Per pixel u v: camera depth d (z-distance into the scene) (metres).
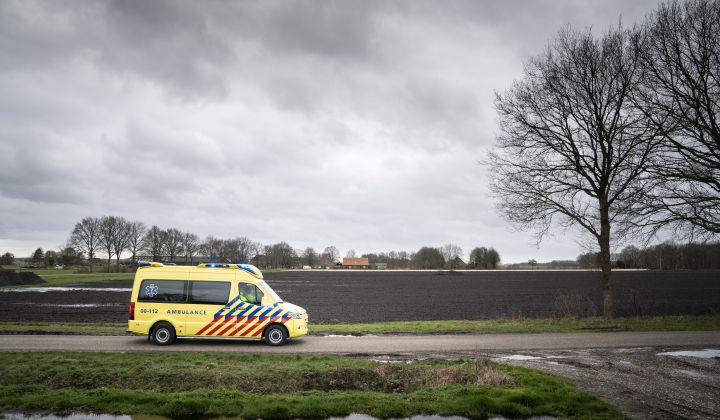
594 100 23.81
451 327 21.47
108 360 12.38
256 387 10.64
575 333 19.62
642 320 23.67
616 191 23.30
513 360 13.80
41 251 151.25
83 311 30.09
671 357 14.44
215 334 16.11
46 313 28.78
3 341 15.99
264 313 16.23
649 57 22.25
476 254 183.88
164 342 16.02
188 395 9.77
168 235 135.75
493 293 56.12
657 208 21.31
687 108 21.45
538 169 24.84
